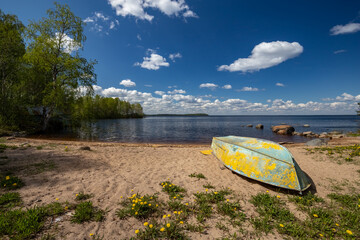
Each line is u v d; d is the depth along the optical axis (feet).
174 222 9.75
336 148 31.83
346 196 13.75
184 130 105.50
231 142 22.88
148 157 27.89
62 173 17.06
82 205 10.57
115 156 26.78
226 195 14.08
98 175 17.37
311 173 19.93
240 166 18.44
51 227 8.57
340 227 9.87
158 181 16.80
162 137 71.26
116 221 9.57
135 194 12.45
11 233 7.76
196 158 28.07
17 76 54.08
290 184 14.79
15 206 10.27
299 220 10.57
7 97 50.98
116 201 11.97
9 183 13.17
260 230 9.45
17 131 49.75
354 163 22.81
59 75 55.11
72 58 51.85
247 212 11.44
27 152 24.66
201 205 11.65
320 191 15.37
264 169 16.48
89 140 53.42
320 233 9.22
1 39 48.65
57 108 56.85
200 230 9.07
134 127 119.34
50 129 67.46
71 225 8.88
